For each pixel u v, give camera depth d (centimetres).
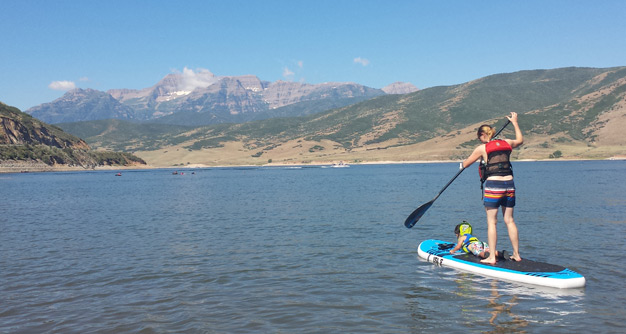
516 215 2306
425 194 4069
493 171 1051
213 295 992
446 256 1243
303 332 762
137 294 1009
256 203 3456
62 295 1009
